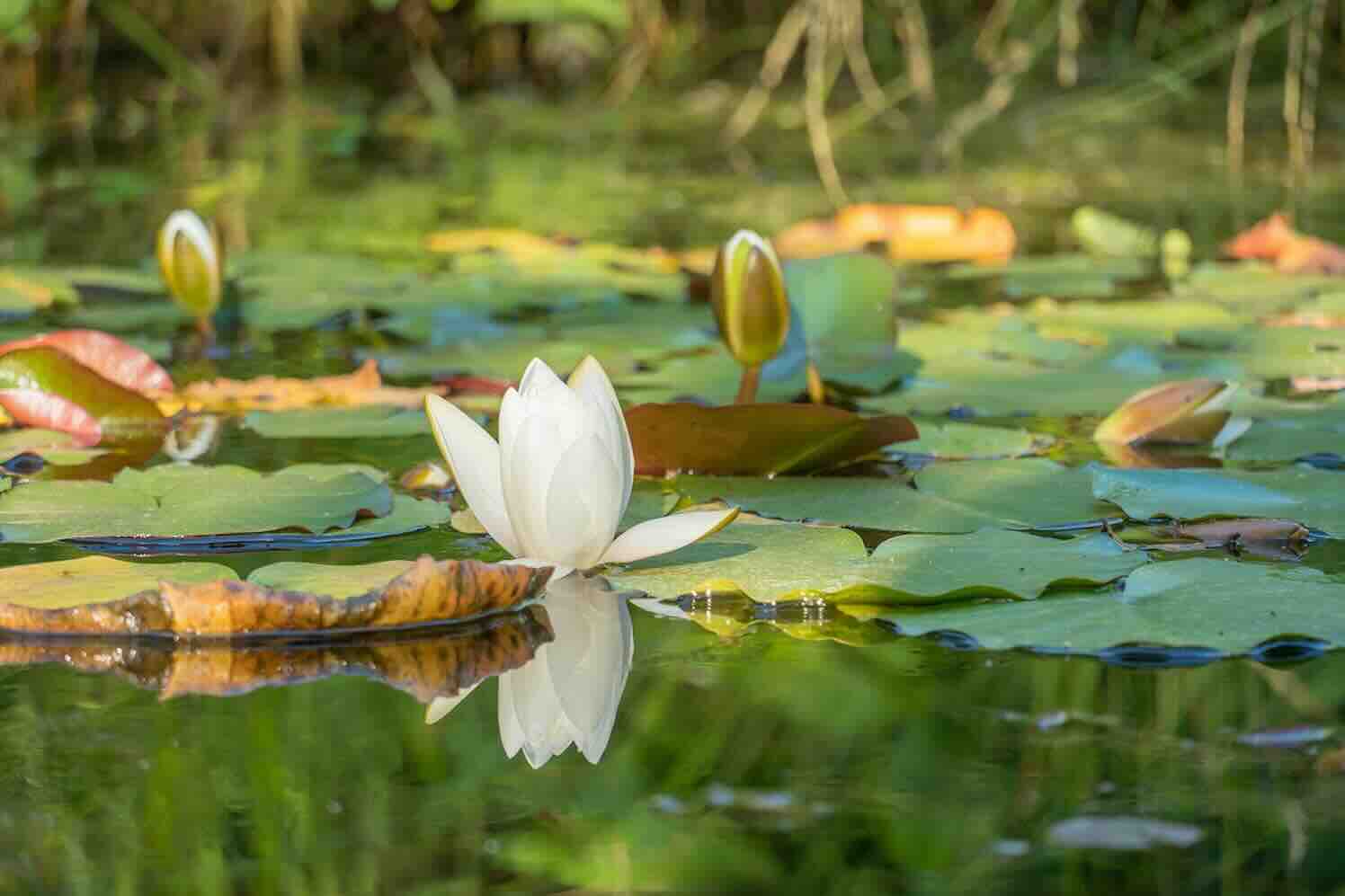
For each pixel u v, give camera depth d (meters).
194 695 2.22
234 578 2.30
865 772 2.17
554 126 5.09
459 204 3.67
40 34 4.86
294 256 2.99
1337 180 3.91
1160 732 2.19
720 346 2.73
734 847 2.13
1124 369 2.65
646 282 2.92
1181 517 2.38
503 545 2.33
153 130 4.77
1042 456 2.50
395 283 2.90
